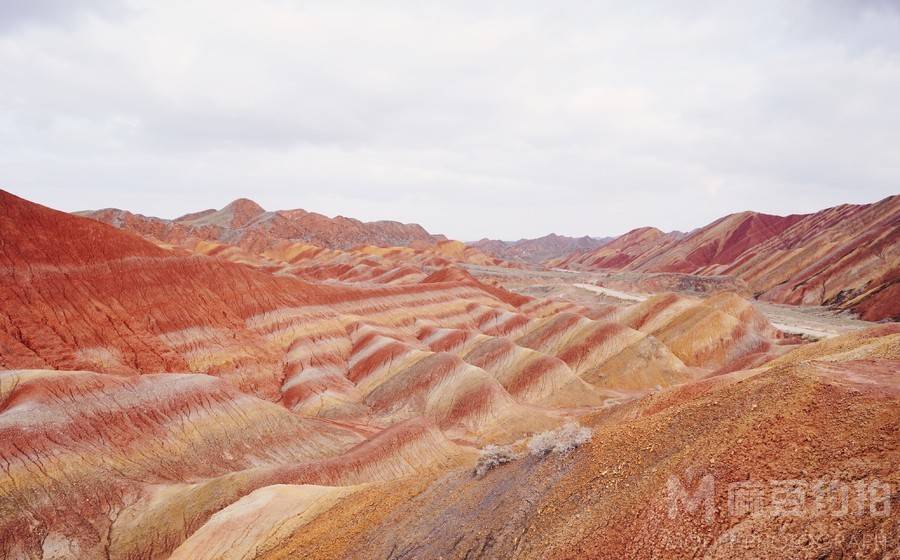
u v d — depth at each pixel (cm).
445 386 6075
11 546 3102
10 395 4059
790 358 3359
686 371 7050
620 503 1255
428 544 1633
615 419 2750
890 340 1902
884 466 948
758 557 913
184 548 2530
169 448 4216
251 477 3634
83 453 3784
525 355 6956
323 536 2158
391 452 4219
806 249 15612
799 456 1088
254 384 6544
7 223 6062
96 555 3222
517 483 1681
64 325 5712
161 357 6125
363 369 7012
